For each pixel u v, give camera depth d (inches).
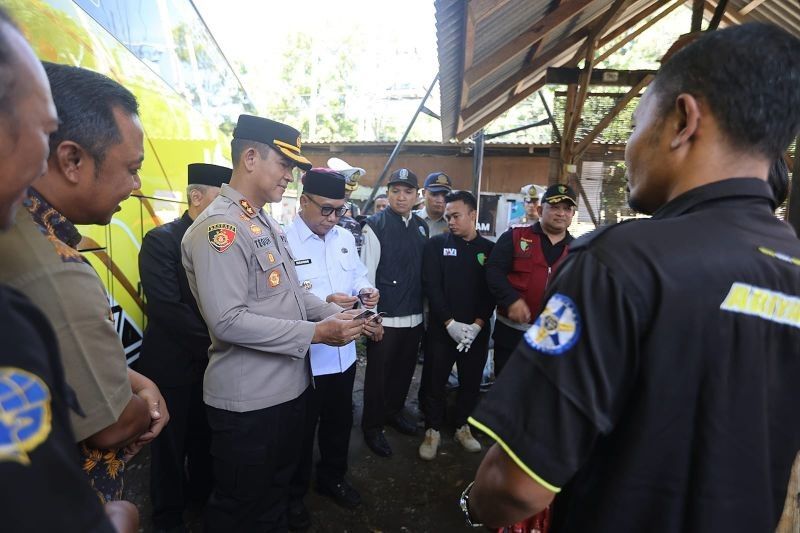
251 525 62.0
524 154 293.0
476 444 111.8
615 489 23.7
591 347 23.1
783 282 23.3
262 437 59.7
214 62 170.9
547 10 115.2
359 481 99.3
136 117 36.2
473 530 85.2
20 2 71.7
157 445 73.5
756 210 24.7
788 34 24.3
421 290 113.7
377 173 309.6
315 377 80.6
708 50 25.0
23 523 13.7
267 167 60.1
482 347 111.3
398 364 116.3
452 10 84.6
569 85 171.8
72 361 28.2
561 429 23.3
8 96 17.4
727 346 22.3
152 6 121.3
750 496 23.1
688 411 22.7
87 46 88.0
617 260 23.3
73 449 16.8
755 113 23.7
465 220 107.0
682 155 26.0
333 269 88.1
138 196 104.6
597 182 199.8
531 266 99.3
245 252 56.1
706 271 22.4
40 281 26.8
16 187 18.8
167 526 74.4
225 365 58.6
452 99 150.7
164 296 73.0
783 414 24.1
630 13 165.5
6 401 14.3
